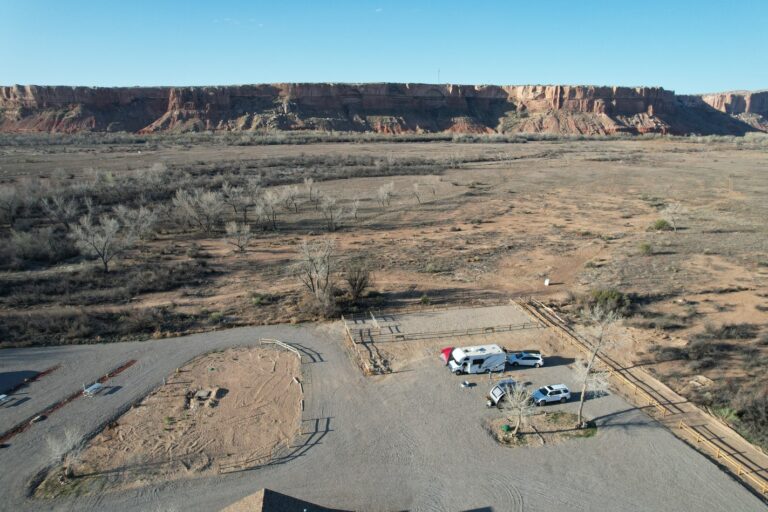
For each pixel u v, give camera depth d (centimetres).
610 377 3325
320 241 6812
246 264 5772
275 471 2444
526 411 2770
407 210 8906
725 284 4944
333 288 4781
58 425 2781
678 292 4756
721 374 3288
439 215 8569
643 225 7775
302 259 5312
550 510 2208
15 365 3447
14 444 2614
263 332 4012
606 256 6022
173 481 2369
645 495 2281
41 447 2592
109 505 2216
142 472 2425
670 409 2941
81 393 3112
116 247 5659
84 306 4466
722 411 2891
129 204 8238
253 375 3347
